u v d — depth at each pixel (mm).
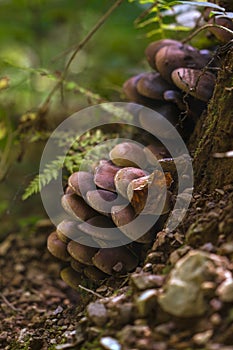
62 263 850
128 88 870
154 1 896
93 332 701
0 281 988
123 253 778
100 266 775
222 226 715
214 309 667
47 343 777
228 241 710
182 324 673
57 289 964
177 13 928
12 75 1039
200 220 729
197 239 722
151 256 741
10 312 902
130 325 692
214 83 808
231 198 734
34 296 941
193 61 833
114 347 678
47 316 840
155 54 858
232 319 662
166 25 932
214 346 652
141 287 699
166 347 666
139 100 862
